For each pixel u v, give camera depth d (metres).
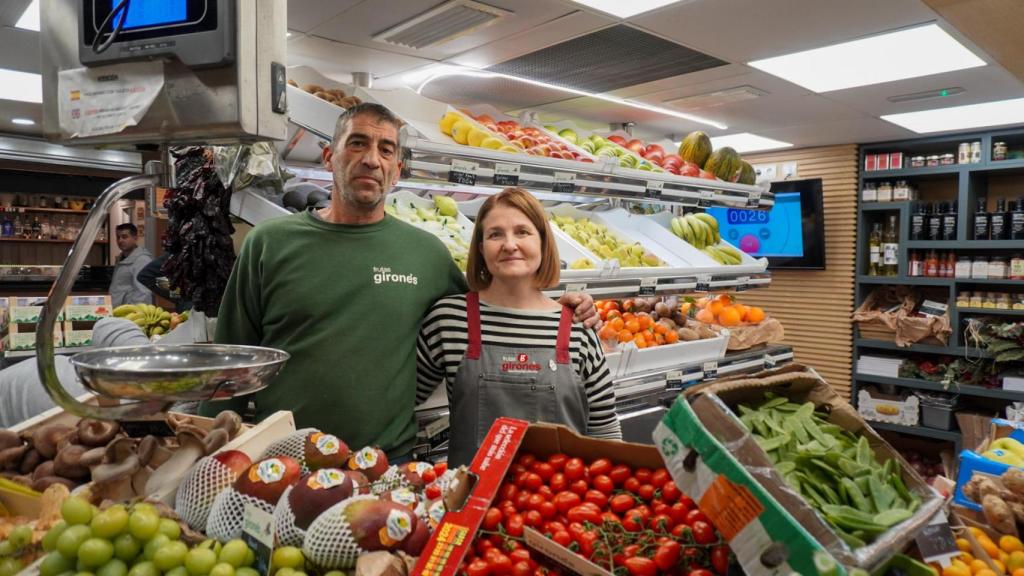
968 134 5.89
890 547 0.96
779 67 4.10
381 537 1.08
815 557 0.85
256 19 1.26
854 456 1.18
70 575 1.09
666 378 3.33
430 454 2.21
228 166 1.92
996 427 2.25
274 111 1.31
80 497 1.17
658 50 3.80
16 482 1.37
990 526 1.62
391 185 1.93
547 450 1.35
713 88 4.59
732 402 1.22
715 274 3.81
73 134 1.37
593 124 5.79
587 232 3.72
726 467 0.96
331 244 1.90
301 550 1.10
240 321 1.97
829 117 5.39
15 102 5.25
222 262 2.40
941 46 3.67
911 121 5.49
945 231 6.00
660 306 3.90
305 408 1.84
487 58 4.00
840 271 6.62
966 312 6.02
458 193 3.65
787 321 6.99
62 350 3.66
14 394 2.02
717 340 3.71
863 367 6.46
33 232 7.75
